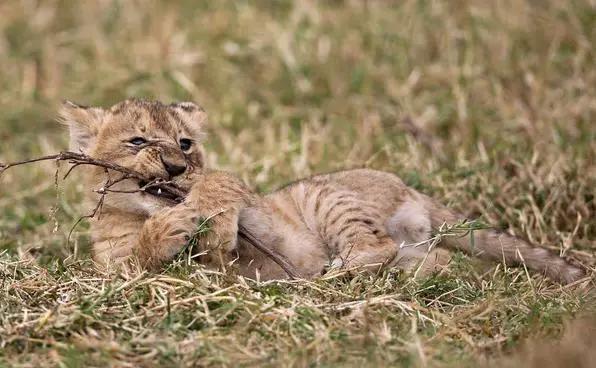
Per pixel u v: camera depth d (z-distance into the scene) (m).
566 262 11.88
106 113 12.53
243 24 19.70
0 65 19.91
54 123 18.45
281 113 17.69
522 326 9.75
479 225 11.56
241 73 18.86
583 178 14.17
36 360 8.95
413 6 19.06
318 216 12.17
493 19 18.28
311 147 16.44
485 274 11.83
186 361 8.87
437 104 17.41
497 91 17.09
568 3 18.12
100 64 19.44
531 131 15.87
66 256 12.40
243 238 11.27
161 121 12.21
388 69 18.23
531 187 14.11
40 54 20.12
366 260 11.67
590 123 16.00
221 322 9.67
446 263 11.81
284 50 18.83
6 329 9.47
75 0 21.16
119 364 8.79
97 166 11.95
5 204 15.18
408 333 9.38
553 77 17.31
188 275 10.48
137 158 11.55
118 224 11.78
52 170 15.76
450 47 18.25
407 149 15.96
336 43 18.77
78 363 8.73
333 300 10.30
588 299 10.59
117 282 10.44
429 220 12.59
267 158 15.75
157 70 19.09
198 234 10.97
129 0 20.72
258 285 10.41
